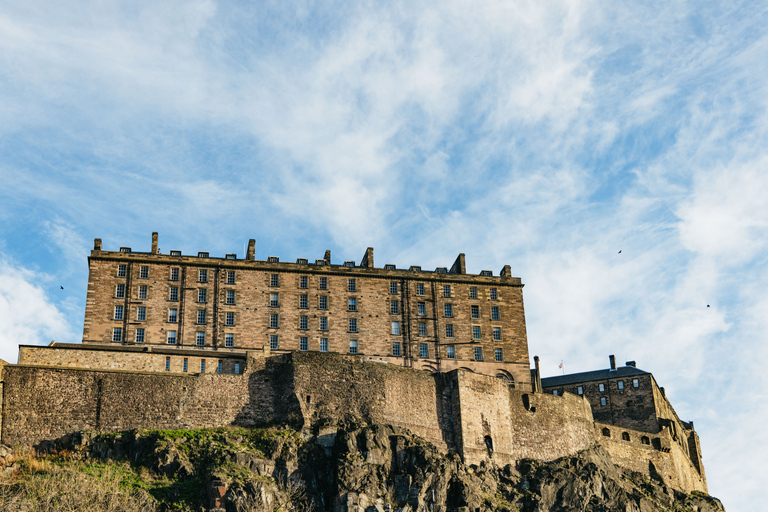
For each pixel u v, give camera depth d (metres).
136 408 103.88
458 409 115.31
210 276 132.25
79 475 93.25
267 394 110.12
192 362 110.88
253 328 131.12
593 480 116.69
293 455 102.31
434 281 140.00
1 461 94.69
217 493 93.31
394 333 136.00
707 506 130.12
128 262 130.12
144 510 90.38
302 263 136.50
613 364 160.75
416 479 103.75
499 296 141.62
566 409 126.12
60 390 102.06
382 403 111.69
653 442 137.75
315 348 132.38
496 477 113.62
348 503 99.00
